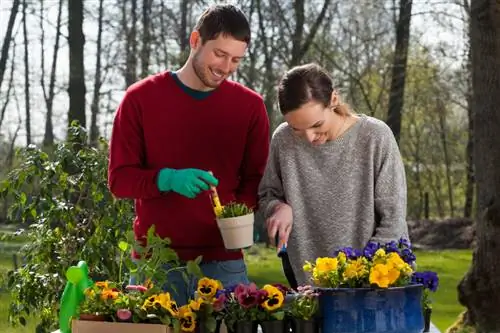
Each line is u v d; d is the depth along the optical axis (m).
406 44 17.41
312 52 17.30
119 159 2.70
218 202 2.52
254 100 2.83
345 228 2.62
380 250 2.18
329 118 2.49
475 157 7.43
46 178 4.63
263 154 2.86
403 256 2.33
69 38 14.47
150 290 2.25
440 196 27.64
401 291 2.10
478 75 7.33
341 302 2.09
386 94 19.73
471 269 7.46
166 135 2.73
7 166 20.64
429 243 18.33
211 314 2.18
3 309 7.12
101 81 18.03
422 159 24.88
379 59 18.00
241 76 16.52
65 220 4.61
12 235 4.76
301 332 2.12
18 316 4.74
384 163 2.60
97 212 4.52
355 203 2.62
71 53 14.38
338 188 2.63
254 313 2.15
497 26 7.29
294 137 2.67
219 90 2.77
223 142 2.79
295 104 2.39
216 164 2.79
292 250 2.67
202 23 2.56
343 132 2.62
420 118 23.34
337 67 17.08
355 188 2.62
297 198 2.66
